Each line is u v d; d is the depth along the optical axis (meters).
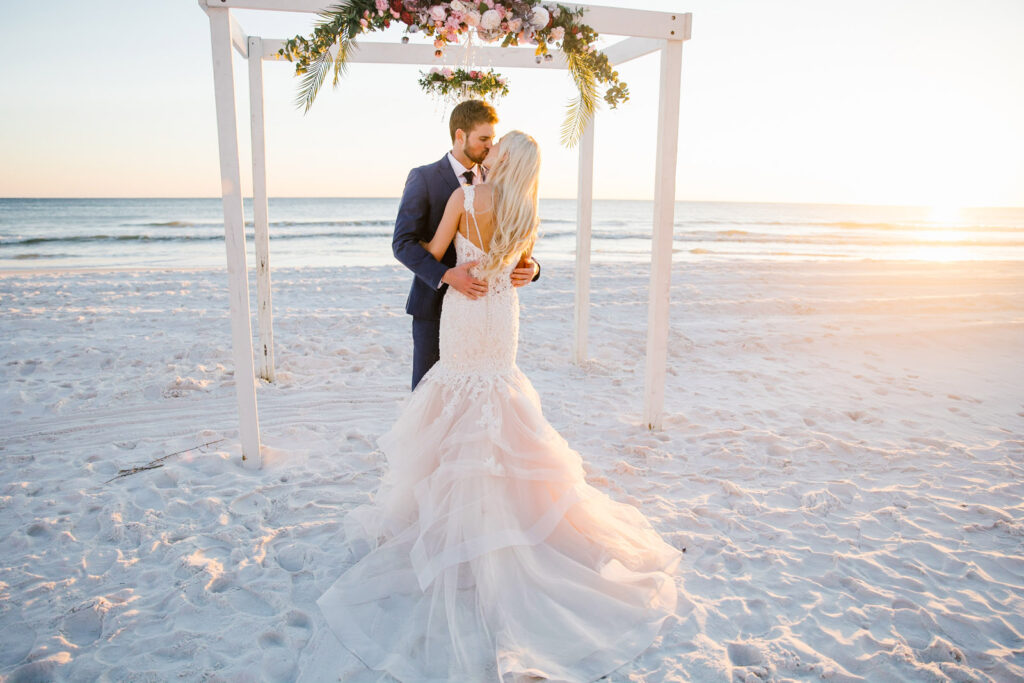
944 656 2.20
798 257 18.61
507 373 2.65
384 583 2.47
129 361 5.53
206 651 2.17
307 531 2.97
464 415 2.52
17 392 4.73
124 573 2.62
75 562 2.70
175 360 5.63
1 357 5.57
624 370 5.84
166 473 3.57
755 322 7.80
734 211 69.75
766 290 10.20
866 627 2.37
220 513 3.12
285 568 2.72
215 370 5.39
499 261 2.50
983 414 4.82
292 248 21.78
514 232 2.45
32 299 8.18
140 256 17.86
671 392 5.29
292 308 8.03
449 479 2.43
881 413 4.82
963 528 3.09
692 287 10.20
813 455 3.98
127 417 4.43
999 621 2.39
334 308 8.10
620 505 3.03
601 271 11.88
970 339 7.17
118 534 2.90
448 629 2.24
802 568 2.75
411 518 2.73
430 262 2.60
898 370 6.04
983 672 2.13
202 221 32.12
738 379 5.68
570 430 4.36
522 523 2.50
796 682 2.06
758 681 2.06
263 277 5.14
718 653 2.20
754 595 2.55
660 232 4.05
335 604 2.38
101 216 37.00
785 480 3.62
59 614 2.36
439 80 3.77
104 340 6.18
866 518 3.17
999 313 8.64
